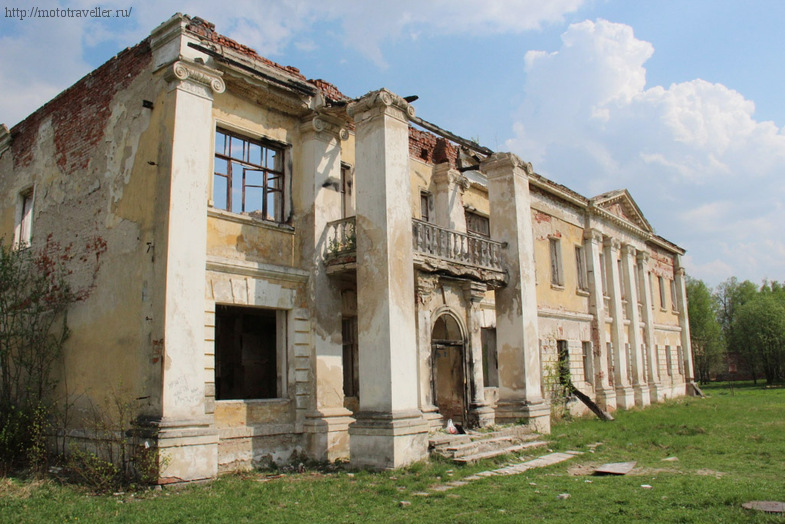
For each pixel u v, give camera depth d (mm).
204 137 11570
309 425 12742
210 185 12086
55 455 12156
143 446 9938
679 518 7434
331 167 14227
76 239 13047
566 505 8320
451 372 16219
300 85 13602
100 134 13031
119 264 11711
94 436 11391
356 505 8555
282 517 7824
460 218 18750
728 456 13172
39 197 14648
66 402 12297
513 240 17016
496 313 16922
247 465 11758
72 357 12445
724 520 7266
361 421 11898
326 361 13320
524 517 7695
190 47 11547
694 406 28781
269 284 12781
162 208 10961
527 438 14773
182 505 8500
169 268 10602
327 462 12664
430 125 14875
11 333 13570
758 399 33156
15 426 12281
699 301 62469
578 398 23266
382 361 11953
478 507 8391
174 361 10414
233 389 14938
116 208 12109
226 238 12266
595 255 27375
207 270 11695
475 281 15984
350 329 14812
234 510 8188
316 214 13625
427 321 14711
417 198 17641
